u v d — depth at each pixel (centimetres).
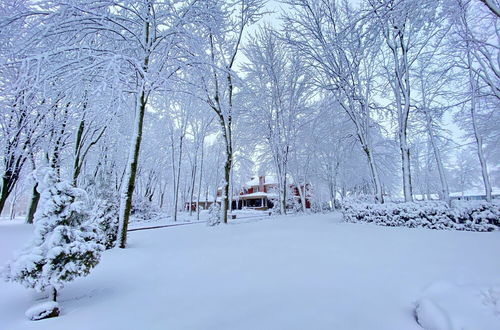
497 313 206
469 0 554
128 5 733
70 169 1702
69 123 1044
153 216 2298
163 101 1900
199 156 3275
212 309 259
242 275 372
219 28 1015
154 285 349
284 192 1967
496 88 1038
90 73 587
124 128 1347
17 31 556
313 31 1166
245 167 2770
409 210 903
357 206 1091
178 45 852
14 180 1129
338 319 229
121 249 623
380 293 285
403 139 1083
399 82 1082
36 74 459
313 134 2116
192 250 585
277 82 1911
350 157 2105
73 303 299
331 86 1275
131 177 709
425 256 428
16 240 761
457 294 247
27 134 977
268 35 1852
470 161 3612
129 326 230
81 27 639
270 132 1975
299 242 620
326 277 345
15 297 325
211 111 2148
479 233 671
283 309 252
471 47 971
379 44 1141
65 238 293
